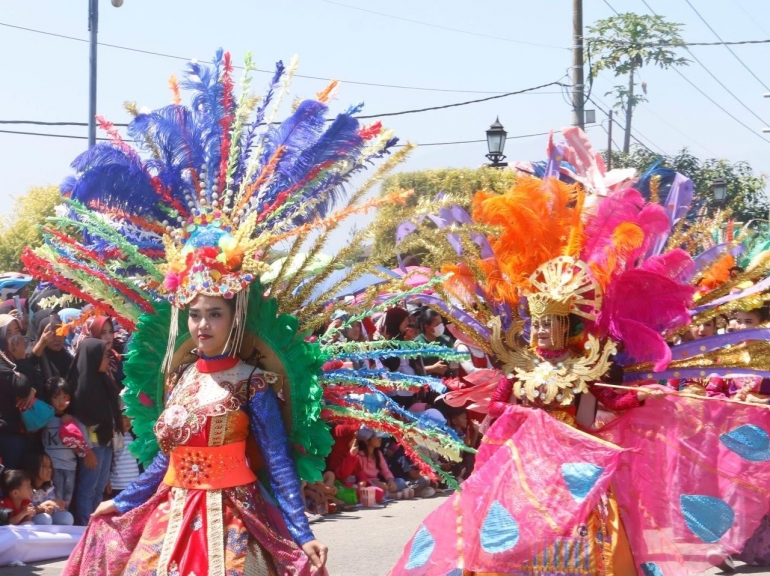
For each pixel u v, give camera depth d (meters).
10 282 8.22
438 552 4.84
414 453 4.44
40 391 7.38
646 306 5.11
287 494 3.92
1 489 7.03
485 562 4.68
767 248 7.38
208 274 3.97
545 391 4.98
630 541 4.94
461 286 5.33
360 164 4.40
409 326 9.68
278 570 3.97
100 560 4.11
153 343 4.29
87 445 7.47
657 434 5.09
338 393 4.34
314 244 4.25
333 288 4.31
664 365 4.92
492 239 5.28
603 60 21.06
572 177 6.00
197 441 3.97
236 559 3.86
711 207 19.36
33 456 7.16
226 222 4.21
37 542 6.83
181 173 4.40
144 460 4.31
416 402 9.44
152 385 4.31
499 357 5.19
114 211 4.37
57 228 4.39
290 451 4.11
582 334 5.08
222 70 4.51
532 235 5.08
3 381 7.12
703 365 5.20
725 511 5.05
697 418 5.12
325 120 4.41
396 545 7.36
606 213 5.06
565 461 4.76
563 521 4.62
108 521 4.13
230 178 4.34
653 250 5.53
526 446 4.88
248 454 4.16
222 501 3.94
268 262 4.40
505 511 4.75
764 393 6.89
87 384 7.46
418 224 4.58
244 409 4.02
